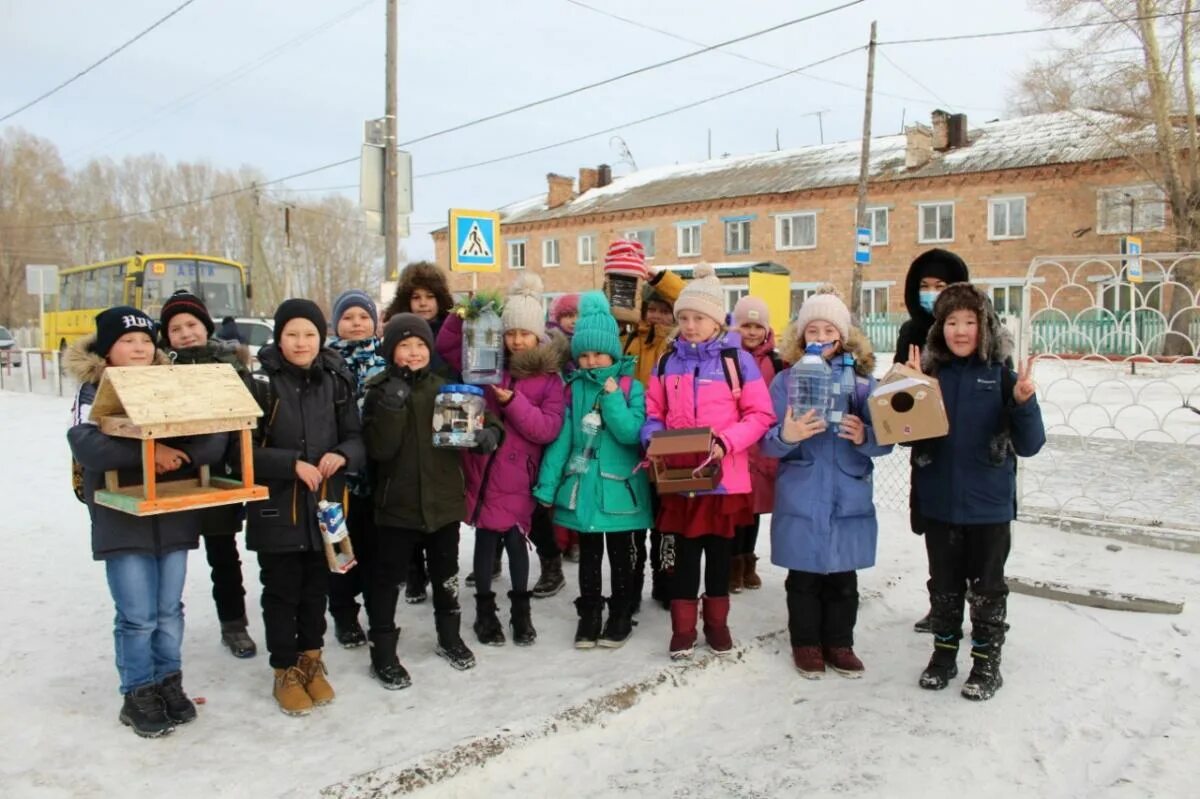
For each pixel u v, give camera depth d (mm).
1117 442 10992
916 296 4590
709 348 4305
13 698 3768
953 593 4070
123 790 3061
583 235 40531
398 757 3262
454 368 4715
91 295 24547
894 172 31906
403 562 3988
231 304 21953
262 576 3742
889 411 3818
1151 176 25422
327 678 4047
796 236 34219
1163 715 3789
